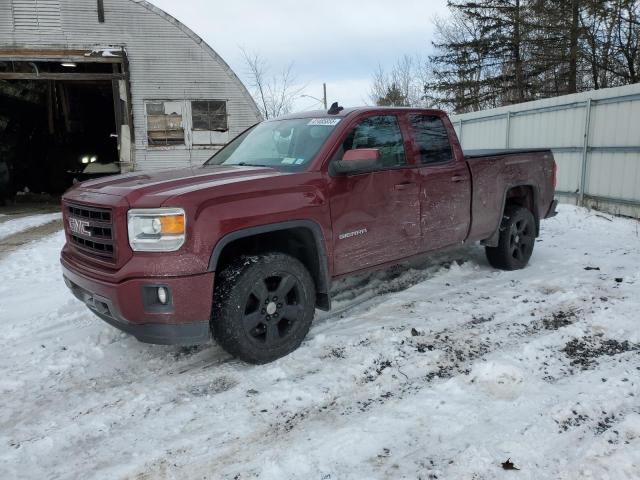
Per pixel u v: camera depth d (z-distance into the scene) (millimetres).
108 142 23844
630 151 9766
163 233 3199
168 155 15633
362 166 3871
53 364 3871
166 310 3262
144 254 3242
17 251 8539
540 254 6852
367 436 2809
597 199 10617
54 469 2666
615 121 10078
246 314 3598
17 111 17656
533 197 6266
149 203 3225
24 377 3686
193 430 2965
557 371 3504
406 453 2664
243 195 3490
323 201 3904
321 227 3898
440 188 4887
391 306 4824
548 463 2545
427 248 4879
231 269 3578
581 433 2787
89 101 22625
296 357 3797
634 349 3814
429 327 4281
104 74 15086
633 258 6520
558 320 4410
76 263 3734
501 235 5824
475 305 4801
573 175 11266
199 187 3412
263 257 3652
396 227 4504
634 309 4566
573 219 9641
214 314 3516
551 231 8648
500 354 3760
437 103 32312
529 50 25094
